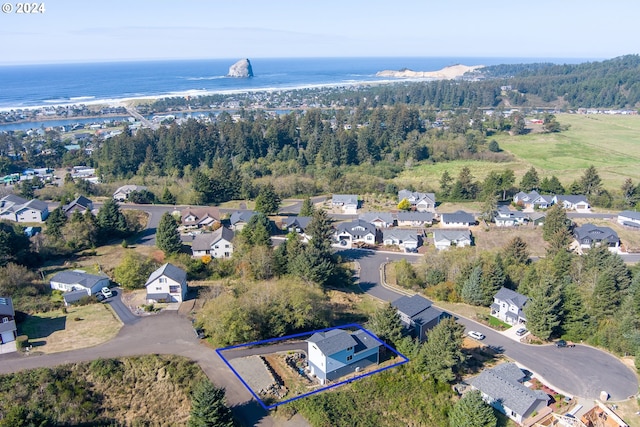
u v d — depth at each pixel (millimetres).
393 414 35281
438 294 57625
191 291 53844
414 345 40562
